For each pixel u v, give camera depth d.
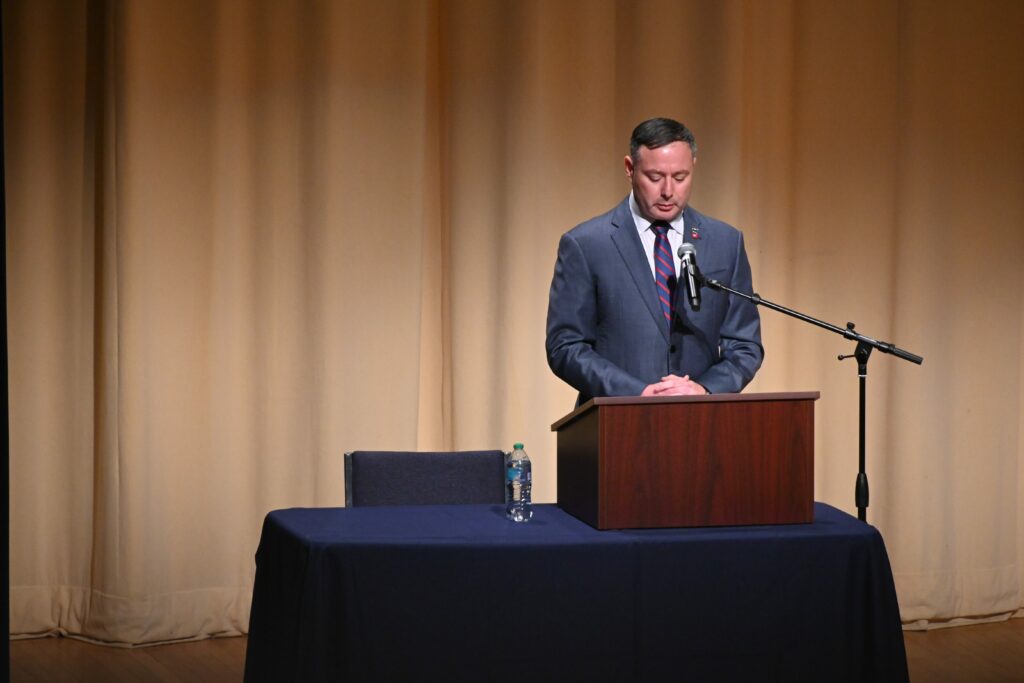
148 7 13.28
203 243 13.73
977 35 14.78
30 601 13.75
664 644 7.43
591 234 9.72
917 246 14.71
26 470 13.73
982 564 15.03
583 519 7.98
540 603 7.34
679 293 9.41
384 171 13.91
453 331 14.19
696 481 7.68
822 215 14.95
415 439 14.05
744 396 7.69
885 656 7.61
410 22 13.91
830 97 14.90
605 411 7.56
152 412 13.51
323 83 13.66
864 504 10.24
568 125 14.42
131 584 13.39
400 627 7.29
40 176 13.69
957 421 14.88
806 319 9.19
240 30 13.79
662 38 14.33
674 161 9.04
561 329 9.66
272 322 13.93
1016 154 14.93
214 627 13.91
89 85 13.71
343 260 13.83
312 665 7.16
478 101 14.08
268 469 13.98
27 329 13.70
